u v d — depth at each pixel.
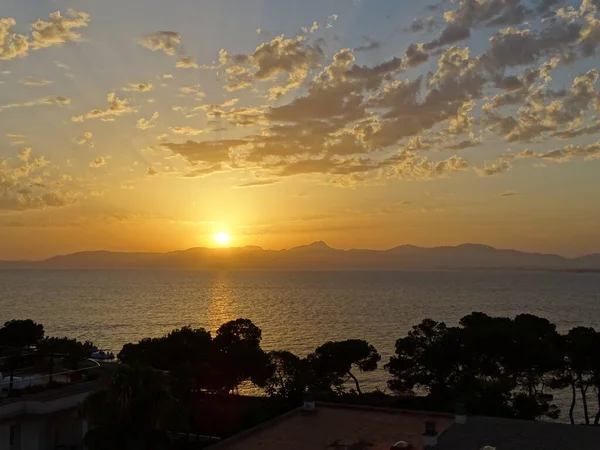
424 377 45.62
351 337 132.00
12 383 28.25
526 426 23.72
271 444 22.58
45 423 27.22
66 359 33.06
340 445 22.36
